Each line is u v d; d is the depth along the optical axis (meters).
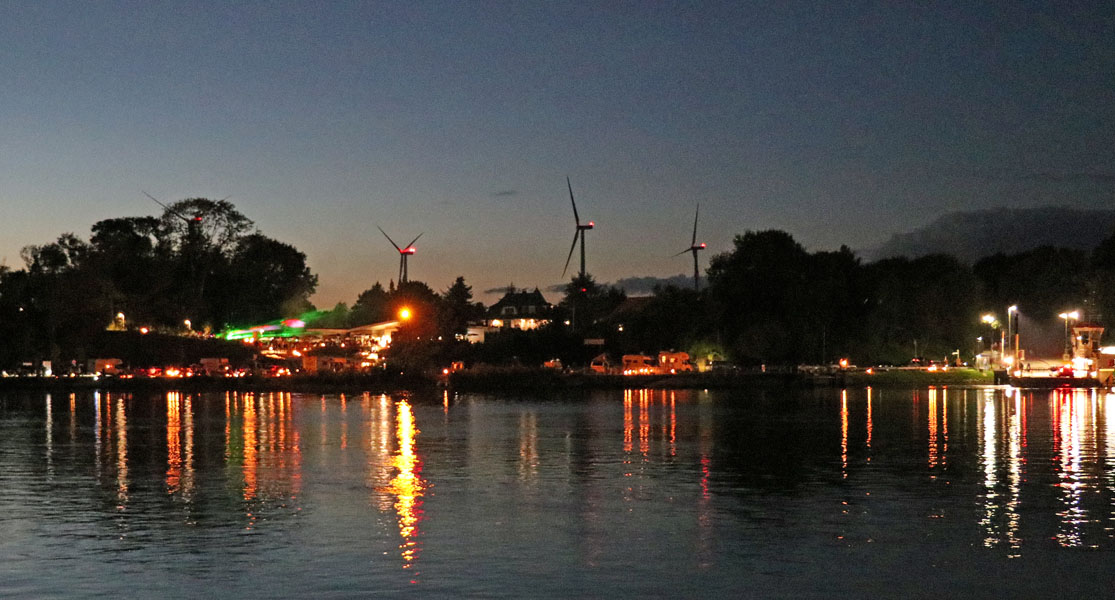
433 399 120.19
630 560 28.72
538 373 146.38
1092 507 36.28
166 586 26.16
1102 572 27.36
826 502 37.50
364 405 105.81
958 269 173.88
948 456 51.66
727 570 27.64
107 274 187.12
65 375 159.88
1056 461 49.25
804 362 160.88
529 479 43.81
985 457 51.09
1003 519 34.12
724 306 159.75
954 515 34.81
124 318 192.38
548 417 83.50
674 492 40.06
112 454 54.31
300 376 146.75
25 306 166.00
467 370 147.75
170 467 48.44
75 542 30.98
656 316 180.62
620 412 90.56
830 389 141.00
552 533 32.19
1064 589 25.86
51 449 57.19
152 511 36.06
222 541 31.11
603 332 196.25
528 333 181.88
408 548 30.16
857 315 164.62
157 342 184.88
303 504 37.44
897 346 166.00
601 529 32.75
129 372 164.25
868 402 105.19
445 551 29.78
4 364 160.62
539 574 27.28
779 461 49.91
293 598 25.12
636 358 168.25
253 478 44.31
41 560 28.80
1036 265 198.62
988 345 189.12
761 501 37.81
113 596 25.30
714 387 144.62
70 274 175.50
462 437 63.88
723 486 41.59
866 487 41.09
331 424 75.94
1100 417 79.31
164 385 145.38
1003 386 143.88
